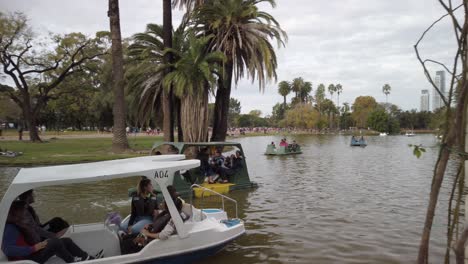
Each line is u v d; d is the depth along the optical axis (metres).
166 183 6.84
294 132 125.38
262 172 21.61
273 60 24.08
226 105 24.66
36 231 6.12
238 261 7.42
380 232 9.40
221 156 15.80
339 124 144.50
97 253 6.75
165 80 22.14
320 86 143.62
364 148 46.00
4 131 85.00
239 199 13.51
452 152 3.06
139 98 26.67
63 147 33.94
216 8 23.27
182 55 22.78
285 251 8.01
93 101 54.47
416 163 26.94
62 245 5.92
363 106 139.50
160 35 25.50
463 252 3.09
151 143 39.97
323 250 8.08
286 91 151.50
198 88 22.08
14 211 5.80
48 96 44.50
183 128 22.58
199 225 7.33
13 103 74.81
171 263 6.79
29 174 6.30
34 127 43.16
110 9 27.16
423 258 3.27
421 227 9.83
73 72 42.81
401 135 114.19
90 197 12.63
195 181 14.84
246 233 9.30
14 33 37.62
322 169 23.14
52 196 12.68
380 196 14.10
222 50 23.75
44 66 41.31
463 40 2.94
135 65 26.59
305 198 13.71
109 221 7.45
